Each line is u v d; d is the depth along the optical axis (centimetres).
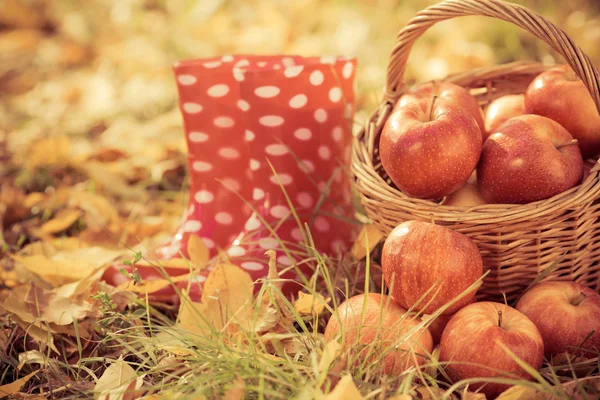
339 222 100
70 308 88
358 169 87
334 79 97
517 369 75
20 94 178
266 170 97
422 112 84
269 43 184
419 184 82
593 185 81
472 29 170
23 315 87
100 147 142
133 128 149
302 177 98
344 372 75
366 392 73
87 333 87
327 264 96
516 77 98
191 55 184
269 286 82
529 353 75
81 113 162
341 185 101
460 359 76
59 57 194
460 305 79
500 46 168
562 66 90
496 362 75
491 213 79
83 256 100
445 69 160
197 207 103
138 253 86
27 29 212
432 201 87
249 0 204
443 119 82
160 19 207
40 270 95
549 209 79
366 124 93
